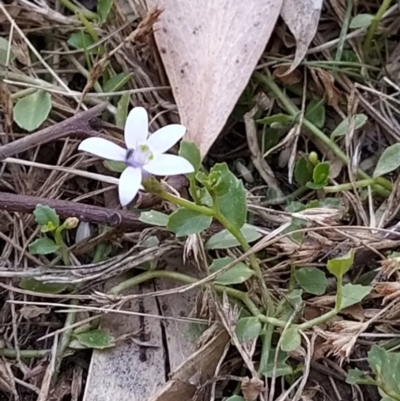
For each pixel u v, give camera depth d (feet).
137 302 0.25
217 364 0.24
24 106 0.27
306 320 0.24
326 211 0.25
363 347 0.25
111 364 0.24
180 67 0.27
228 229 0.23
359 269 0.26
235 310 0.24
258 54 0.27
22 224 0.26
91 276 0.25
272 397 0.23
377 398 0.24
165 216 0.24
